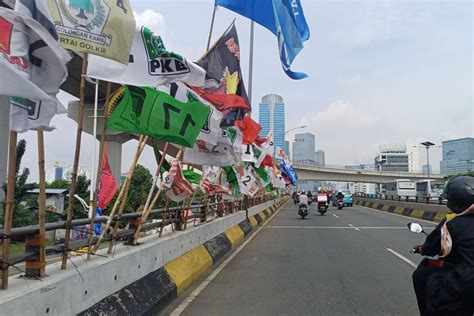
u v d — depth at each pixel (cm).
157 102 589
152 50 550
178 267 802
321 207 3062
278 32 1250
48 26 375
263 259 1116
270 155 2106
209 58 962
